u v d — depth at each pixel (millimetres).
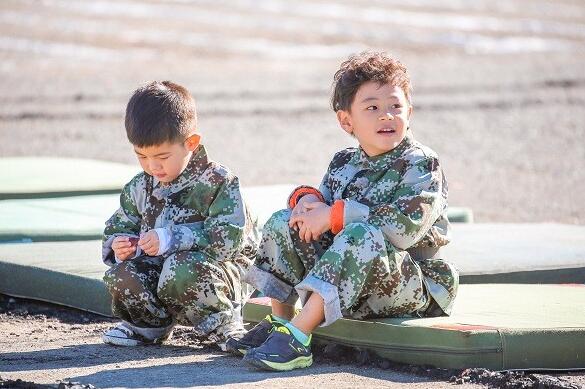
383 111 6949
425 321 6891
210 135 22891
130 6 44656
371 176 7090
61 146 20984
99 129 23109
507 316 7098
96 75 30953
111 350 7418
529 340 6613
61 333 8125
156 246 7098
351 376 6566
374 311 6961
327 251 6633
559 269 9258
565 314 7180
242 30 41250
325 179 7402
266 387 6273
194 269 7191
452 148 22125
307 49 38281
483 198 16641
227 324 7402
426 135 23672
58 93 27719
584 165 20281
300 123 24766
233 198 7359
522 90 30438
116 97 27250
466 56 38656
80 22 40344
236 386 6301
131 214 7617
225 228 7262
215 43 38094
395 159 7051
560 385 6234
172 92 7246
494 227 11688
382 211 6746
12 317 8734
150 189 7496
